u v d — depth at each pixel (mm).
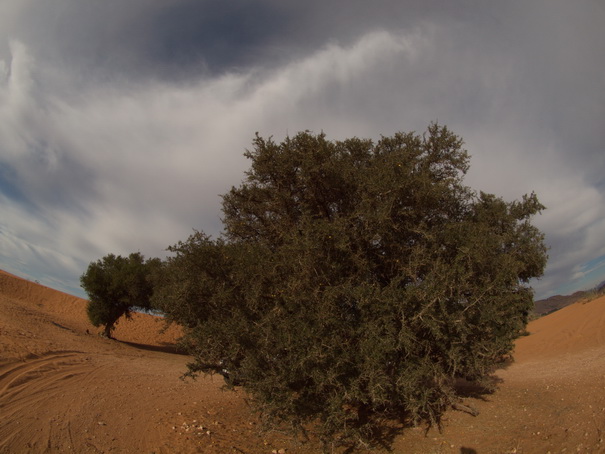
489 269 7445
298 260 6508
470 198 9070
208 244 7730
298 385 6773
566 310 24328
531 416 8336
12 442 7504
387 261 7445
